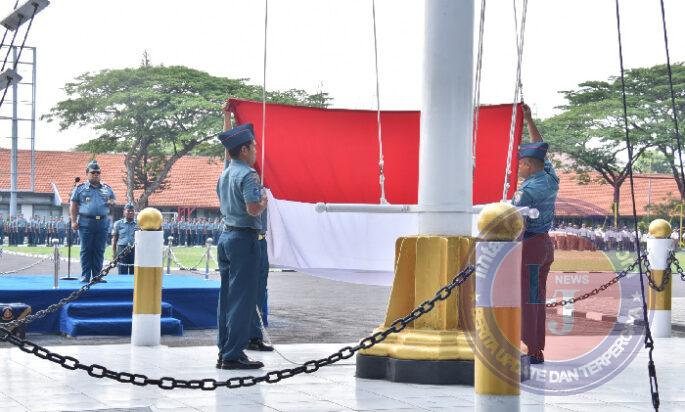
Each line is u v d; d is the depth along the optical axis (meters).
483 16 9.31
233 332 9.82
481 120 11.31
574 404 7.86
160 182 89.25
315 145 11.97
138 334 12.02
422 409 7.61
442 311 9.07
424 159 9.28
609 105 80.56
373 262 11.81
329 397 8.16
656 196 93.12
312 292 25.41
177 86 86.25
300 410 7.55
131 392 8.31
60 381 8.91
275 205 11.93
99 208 17.83
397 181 11.98
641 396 8.30
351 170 11.99
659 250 13.84
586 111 81.62
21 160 107.69
